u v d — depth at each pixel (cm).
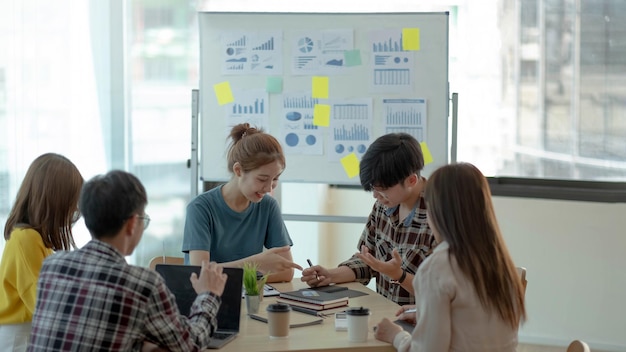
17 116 480
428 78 455
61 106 494
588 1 505
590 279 514
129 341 214
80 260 219
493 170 529
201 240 327
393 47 456
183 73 514
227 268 268
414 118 457
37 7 484
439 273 235
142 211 225
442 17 452
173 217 520
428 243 322
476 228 235
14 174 479
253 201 325
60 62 493
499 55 520
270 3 523
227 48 468
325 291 318
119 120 509
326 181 466
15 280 297
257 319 285
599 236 511
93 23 501
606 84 507
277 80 465
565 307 519
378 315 289
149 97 512
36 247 293
